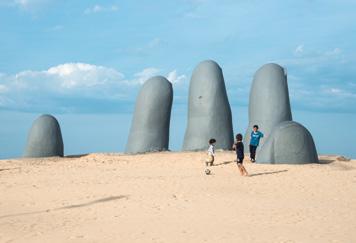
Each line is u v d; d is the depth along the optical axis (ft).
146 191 30.01
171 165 45.85
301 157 43.29
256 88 54.80
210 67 57.21
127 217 22.71
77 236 19.01
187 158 49.16
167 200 26.71
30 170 44.34
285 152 43.11
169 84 59.06
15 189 32.71
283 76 55.26
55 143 58.49
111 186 32.63
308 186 31.48
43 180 36.99
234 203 25.68
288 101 54.65
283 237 18.07
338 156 52.31
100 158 53.16
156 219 21.99
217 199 26.89
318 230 19.27
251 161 45.70
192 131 55.98
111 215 23.35
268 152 43.70
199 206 24.93
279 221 21.08
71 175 39.88
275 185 31.96
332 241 17.44
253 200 26.58
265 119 53.01
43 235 19.31
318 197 27.61
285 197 27.61
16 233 19.76
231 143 56.39
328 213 22.88
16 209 25.67
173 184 32.71
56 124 59.52
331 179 34.24
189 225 20.51
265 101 53.67
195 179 35.01
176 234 18.86
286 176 35.73
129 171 42.29
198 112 56.13
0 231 20.16
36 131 58.23
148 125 57.41
